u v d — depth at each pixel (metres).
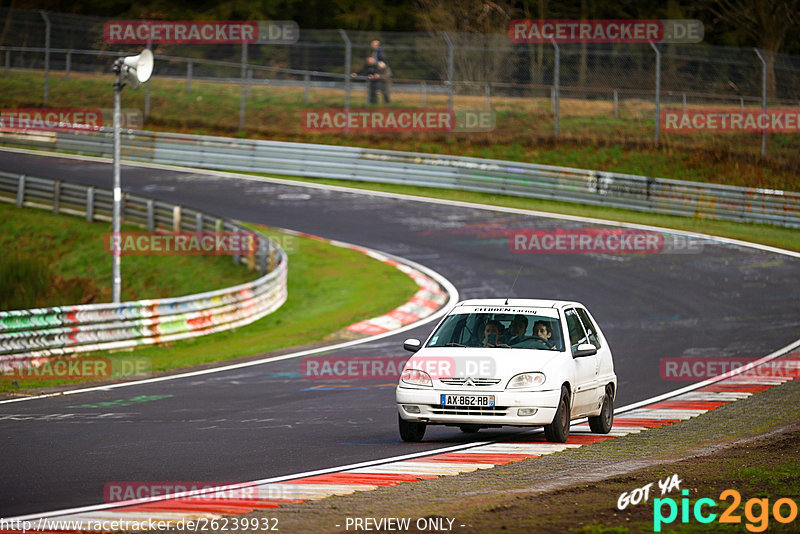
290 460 37.28
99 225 124.88
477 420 39.50
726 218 133.12
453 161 149.38
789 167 154.12
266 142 156.75
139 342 75.81
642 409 52.56
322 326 83.94
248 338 81.81
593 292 95.75
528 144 163.62
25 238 122.81
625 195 138.00
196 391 56.91
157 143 162.88
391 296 95.06
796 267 106.88
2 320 66.00
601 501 28.14
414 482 32.50
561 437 40.72
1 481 33.06
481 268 105.88
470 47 174.38
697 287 97.75
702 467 34.19
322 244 116.94
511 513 26.61
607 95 188.50
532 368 40.06
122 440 41.59
